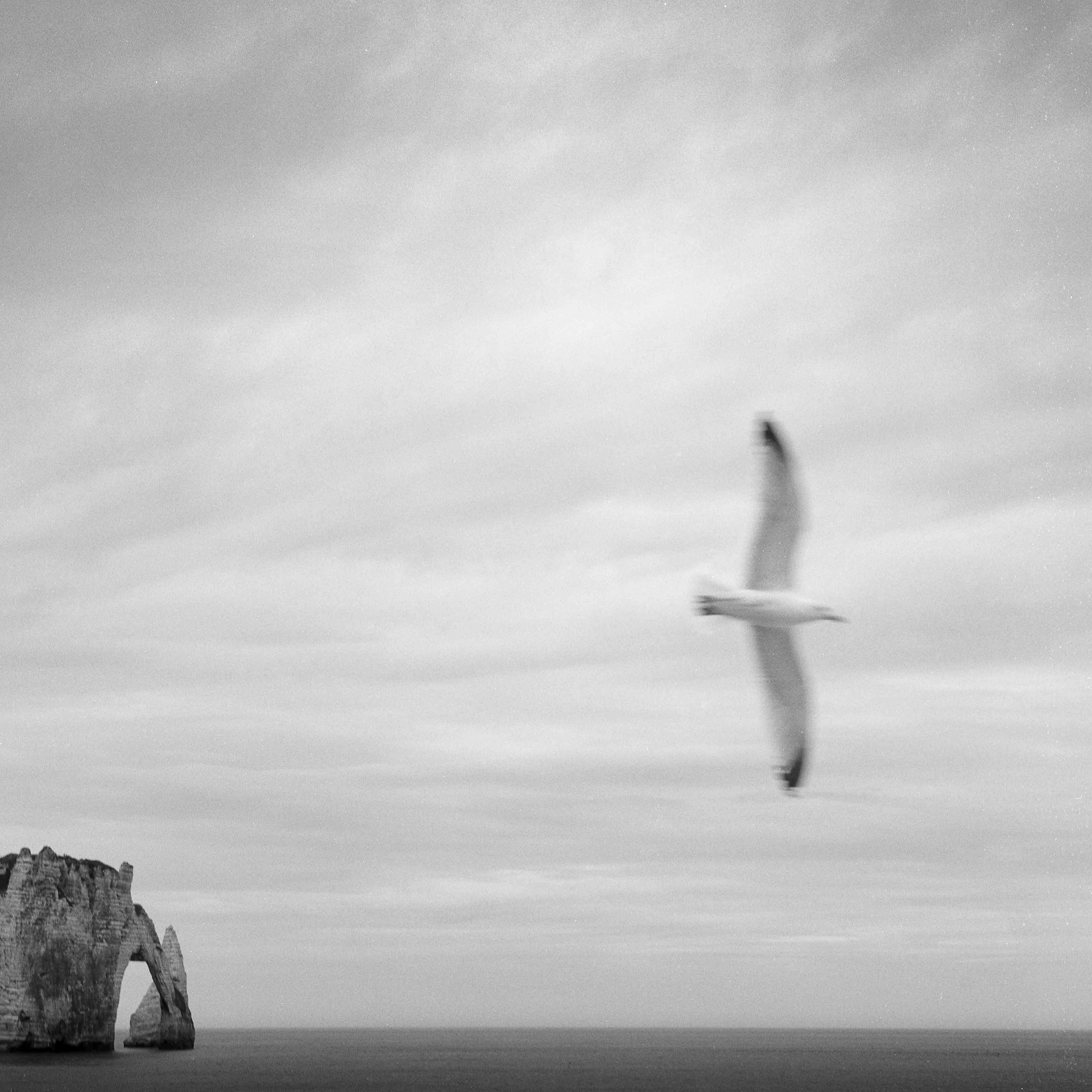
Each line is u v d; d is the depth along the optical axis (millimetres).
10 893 111375
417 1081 144500
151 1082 109125
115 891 120812
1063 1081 154250
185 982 155750
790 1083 146875
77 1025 114000
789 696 19047
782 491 18969
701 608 19219
